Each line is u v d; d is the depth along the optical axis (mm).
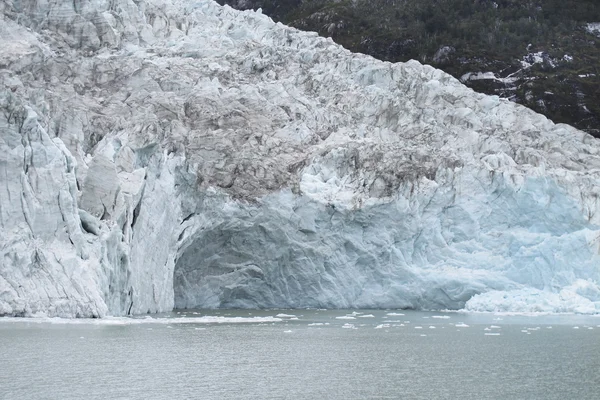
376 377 34750
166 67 73812
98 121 62438
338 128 75062
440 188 68438
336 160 69375
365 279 67250
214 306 64438
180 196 60500
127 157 56688
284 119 73375
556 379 35219
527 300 65125
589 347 44406
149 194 57344
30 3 76125
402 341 45688
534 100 126500
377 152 69438
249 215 63312
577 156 78688
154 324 49344
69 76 69625
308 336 46875
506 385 33781
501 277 67000
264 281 65500
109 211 52656
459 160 69875
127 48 77875
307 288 66188
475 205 68812
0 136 48688
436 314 62781
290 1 159125
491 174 69062
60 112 57562
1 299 47562
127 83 70500
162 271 58156
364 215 66250
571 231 69062
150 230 56875
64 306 48094
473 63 134625
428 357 40250
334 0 156125
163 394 30453
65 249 49500
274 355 39562
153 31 82062
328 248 65812
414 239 67688
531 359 40250
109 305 52219
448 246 68250
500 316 61625
